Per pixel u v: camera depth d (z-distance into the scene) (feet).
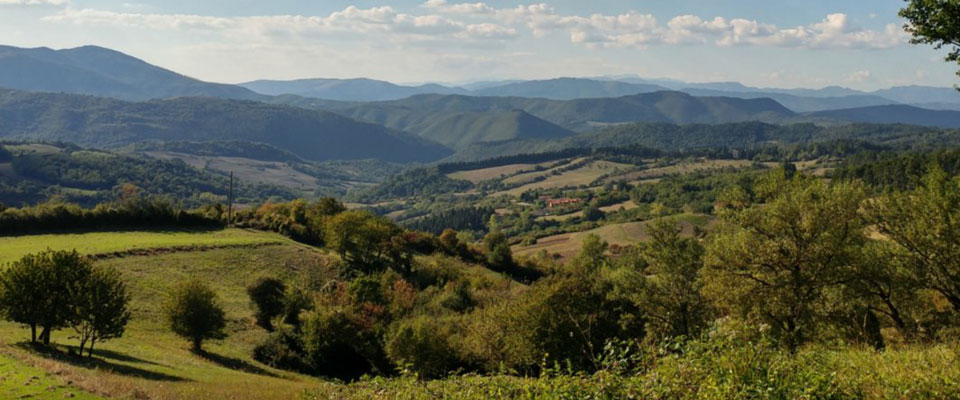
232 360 133.39
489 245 366.63
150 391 67.41
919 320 87.76
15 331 110.32
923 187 90.74
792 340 72.64
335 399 42.45
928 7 50.90
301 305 172.45
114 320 101.09
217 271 221.25
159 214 300.81
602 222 588.09
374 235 281.13
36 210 262.67
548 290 121.08
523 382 35.19
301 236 329.11
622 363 31.65
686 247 131.03
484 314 145.59
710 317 119.85
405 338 134.41
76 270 99.91
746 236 92.07
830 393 26.76
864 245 93.15
